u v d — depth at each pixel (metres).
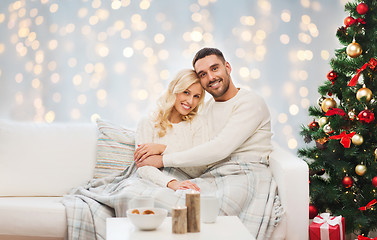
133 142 2.57
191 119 2.49
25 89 3.15
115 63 3.17
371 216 2.29
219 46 3.22
